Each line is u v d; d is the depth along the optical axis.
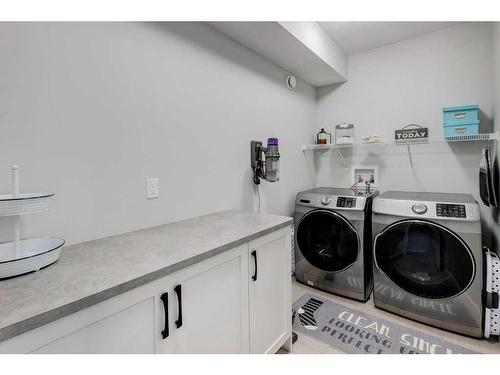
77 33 1.18
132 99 1.38
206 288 1.10
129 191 1.38
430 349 1.66
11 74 1.00
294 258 2.68
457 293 1.79
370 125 2.83
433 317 1.89
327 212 2.36
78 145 1.19
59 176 1.13
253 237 1.33
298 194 2.62
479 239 1.71
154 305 0.90
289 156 2.73
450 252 1.80
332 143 3.08
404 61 2.59
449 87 2.37
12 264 0.80
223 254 1.17
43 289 0.75
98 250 1.09
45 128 1.09
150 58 1.47
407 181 2.64
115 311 0.79
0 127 0.98
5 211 0.81
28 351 0.63
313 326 1.94
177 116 1.62
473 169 2.30
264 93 2.34
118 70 1.33
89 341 0.74
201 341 1.08
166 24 1.55
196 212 1.75
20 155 1.02
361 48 2.76
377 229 2.10
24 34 1.03
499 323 1.69
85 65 1.20
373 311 2.13
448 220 1.79
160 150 1.53
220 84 1.90
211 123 1.84
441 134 2.42
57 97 1.12
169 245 1.15
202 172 1.79
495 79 2.02
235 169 2.05
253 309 1.37
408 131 2.43
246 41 2.02
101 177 1.27
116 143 1.32
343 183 3.07
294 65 2.50
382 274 2.10
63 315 0.67
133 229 1.40
